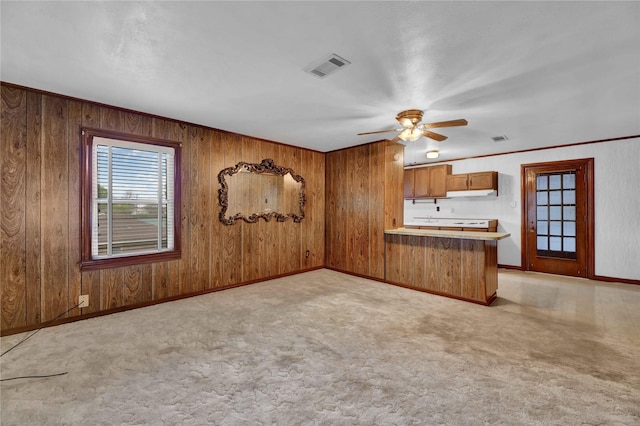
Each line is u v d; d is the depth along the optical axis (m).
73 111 2.95
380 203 4.68
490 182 5.54
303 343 2.50
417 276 4.15
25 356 2.27
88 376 2.01
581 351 2.37
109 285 3.17
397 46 2.00
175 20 1.73
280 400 1.77
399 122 3.47
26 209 2.73
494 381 1.96
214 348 2.41
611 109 3.19
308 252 5.34
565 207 4.96
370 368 2.12
